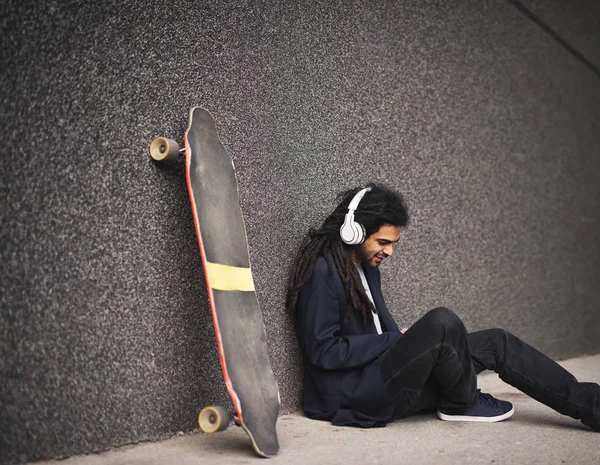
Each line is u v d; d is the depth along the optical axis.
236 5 2.77
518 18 4.75
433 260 3.82
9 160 1.98
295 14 3.06
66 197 2.11
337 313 2.68
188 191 2.42
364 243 2.73
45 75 2.08
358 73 3.40
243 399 2.12
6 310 1.94
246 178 2.75
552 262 4.95
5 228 1.96
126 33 2.32
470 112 4.21
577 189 5.34
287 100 2.99
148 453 2.16
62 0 2.13
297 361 2.91
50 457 2.02
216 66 2.66
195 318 2.49
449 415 2.70
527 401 3.16
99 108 2.22
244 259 2.40
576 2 5.36
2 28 1.98
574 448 2.30
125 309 2.25
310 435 2.44
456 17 4.14
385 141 3.54
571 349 5.08
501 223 4.43
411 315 3.62
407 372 2.49
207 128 2.43
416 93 3.79
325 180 3.15
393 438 2.40
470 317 4.08
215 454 2.16
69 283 2.10
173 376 2.39
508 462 2.12
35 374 2.00
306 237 2.97
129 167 2.30
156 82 2.41
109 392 2.19
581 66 5.49
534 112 4.86
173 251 2.43
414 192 3.71
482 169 4.29
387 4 3.62
